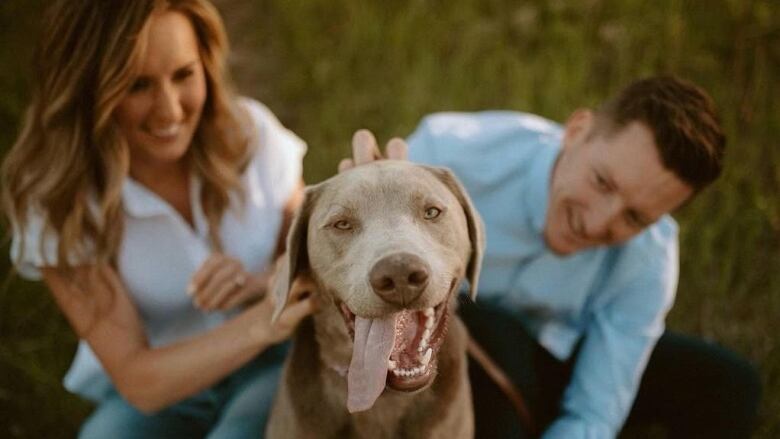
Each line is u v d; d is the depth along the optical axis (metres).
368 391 0.81
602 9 1.88
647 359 1.28
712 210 1.60
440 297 0.81
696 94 1.06
